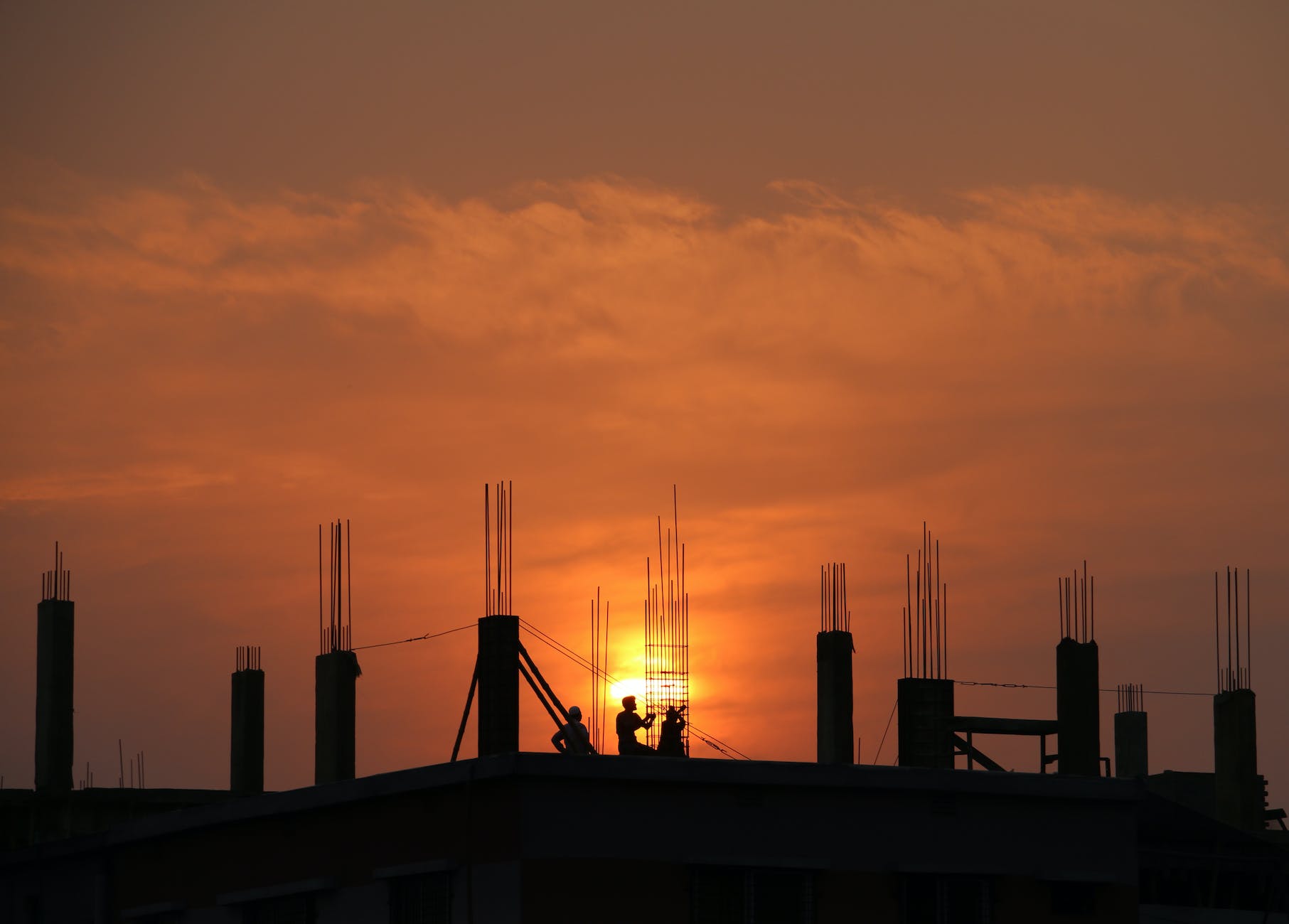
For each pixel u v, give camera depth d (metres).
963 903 59.47
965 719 85.75
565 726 66.19
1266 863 73.31
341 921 58.75
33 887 73.25
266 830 62.56
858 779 58.09
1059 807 61.38
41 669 93.56
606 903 53.94
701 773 55.69
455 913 54.84
